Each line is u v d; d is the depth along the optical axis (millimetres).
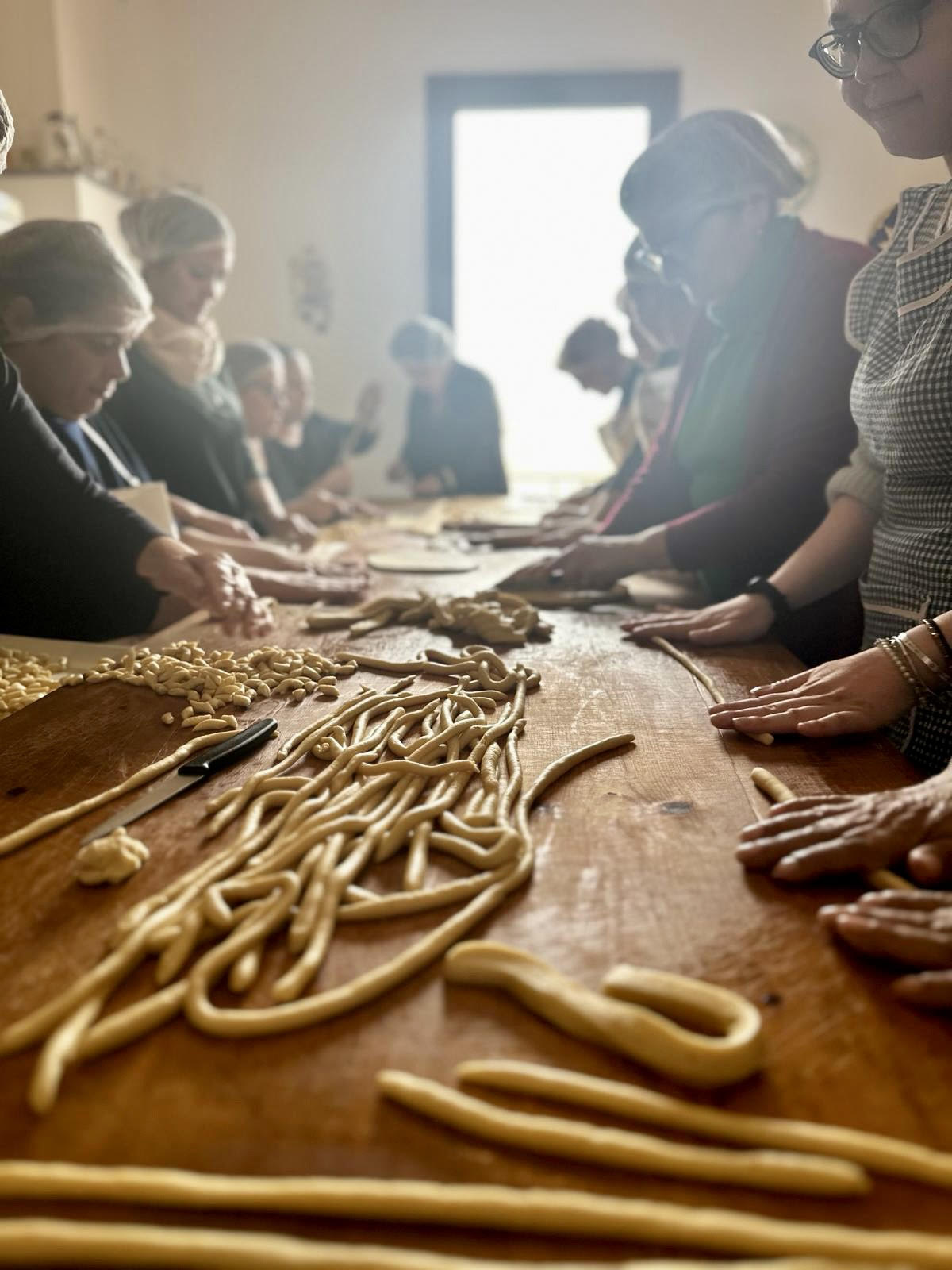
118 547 1585
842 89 1211
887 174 5676
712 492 2119
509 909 764
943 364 1166
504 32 5844
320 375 6352
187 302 2893
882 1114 556
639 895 783
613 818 925
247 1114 557
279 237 6199
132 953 688
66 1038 598
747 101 5746
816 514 1811
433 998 664
